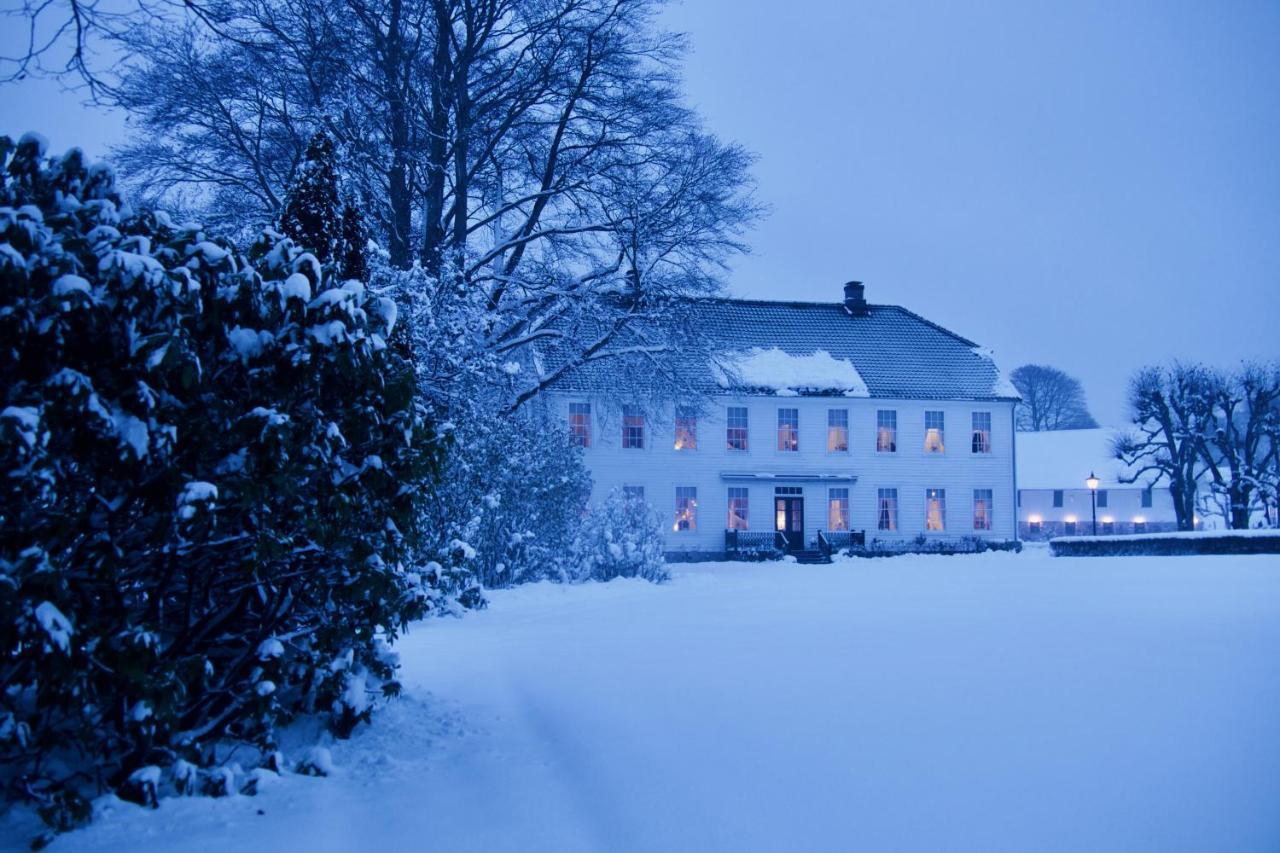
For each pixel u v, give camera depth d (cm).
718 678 1007
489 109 2464
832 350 4647
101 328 507
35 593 473
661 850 492
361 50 2206
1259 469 5238
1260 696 853
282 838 518
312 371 591
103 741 574
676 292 2598
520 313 2520
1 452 471
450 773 652
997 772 621
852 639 1326
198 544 572
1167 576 2555
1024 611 1684
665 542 4212
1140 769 620
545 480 2372
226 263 580
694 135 2622
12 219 483
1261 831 502
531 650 1260
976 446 4547
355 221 959
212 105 2155
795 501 4394
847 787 595
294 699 764
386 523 684
